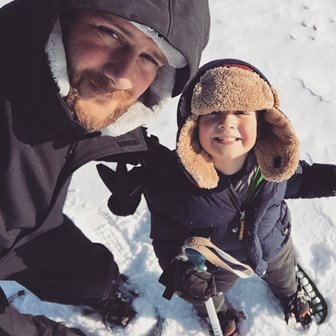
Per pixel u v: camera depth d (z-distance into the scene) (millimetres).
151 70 692
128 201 989
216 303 1114
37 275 1032
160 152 969
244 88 764
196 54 660
